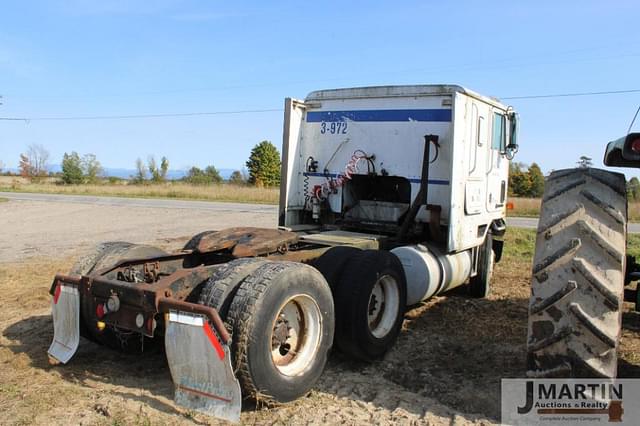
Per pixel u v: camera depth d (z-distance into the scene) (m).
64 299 4.44
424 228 6.64
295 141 7.20
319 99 7.20
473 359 4.94
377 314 5.00
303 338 4.07
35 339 5.28
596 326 2.93
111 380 4.31
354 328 4.55
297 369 3.92
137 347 4.91
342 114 7.03
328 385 4.32
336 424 3.58
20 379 4.27
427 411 3.82
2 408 3.70
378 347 4.79
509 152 8.18
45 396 3.90
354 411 3.80
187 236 14.82
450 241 6.20
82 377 4.36
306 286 3.95
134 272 4.59
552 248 3.07
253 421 3.59
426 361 4.90
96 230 16.64
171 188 44.38
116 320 4.02
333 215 7.20
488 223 7.53
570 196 3.12
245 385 3.56
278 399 3.70
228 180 67.56
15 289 7.54
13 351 4.93
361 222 6.90
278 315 3.78
